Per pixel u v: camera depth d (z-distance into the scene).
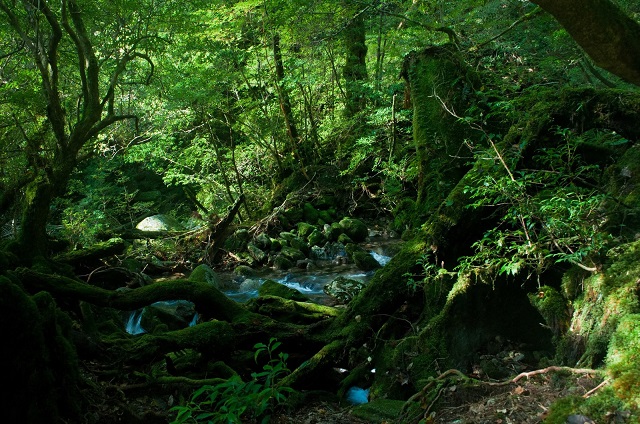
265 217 11.88
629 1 7.77
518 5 8.93
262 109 12.59
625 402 2.53
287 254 10.31
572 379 3.25
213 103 12.05
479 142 6.10
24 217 6.16
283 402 4.38
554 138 5.11
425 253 5.12
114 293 4.99
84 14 6.98
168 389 4.62
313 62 12.04
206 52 11.08
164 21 8.04
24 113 7.63
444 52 6.80
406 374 4.51
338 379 4.99
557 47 8.16
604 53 2.40
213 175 13.61
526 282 4.43
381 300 5.09
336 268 9.76
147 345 4.62
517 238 4.61
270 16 10.66
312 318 5.48
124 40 7.47
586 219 3.95
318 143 13.10
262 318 5.18
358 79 12.28
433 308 4.88
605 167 4.95
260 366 5.14
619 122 5.05
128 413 4.07
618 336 3.00
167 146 13.14
